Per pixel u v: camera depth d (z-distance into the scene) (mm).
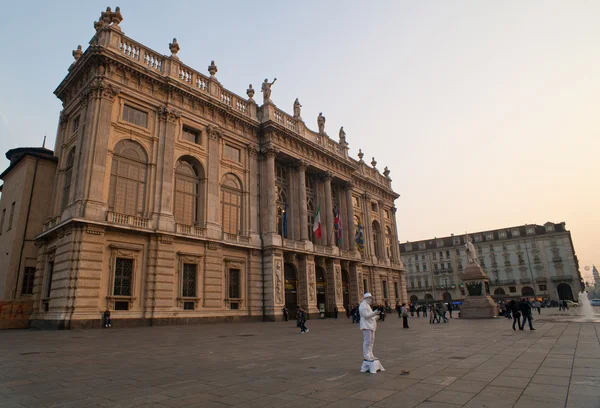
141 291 24609
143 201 26453
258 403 5758
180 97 30016
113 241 23875
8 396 6281
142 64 28016
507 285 90875
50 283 24781
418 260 103062
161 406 5660
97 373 8242
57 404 5805
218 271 29500
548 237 88562
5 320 24203
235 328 23125
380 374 7824
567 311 45062
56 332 19172
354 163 50875
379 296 50906
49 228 25625
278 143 37031
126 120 26672
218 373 8195
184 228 27844
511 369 8133
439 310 27188
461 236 99188
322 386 6812
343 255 42594
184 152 29547
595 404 5320
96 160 23984
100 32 26391
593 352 10227
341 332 19844
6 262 27547
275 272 32969
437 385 6734
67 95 29484
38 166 29109
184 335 18078
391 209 61375
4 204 31375
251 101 36625
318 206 39906
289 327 24078
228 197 32875
